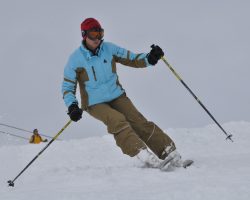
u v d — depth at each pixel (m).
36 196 9.53
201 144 18.86
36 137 37.72
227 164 11.52
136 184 10.26
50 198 9.18
